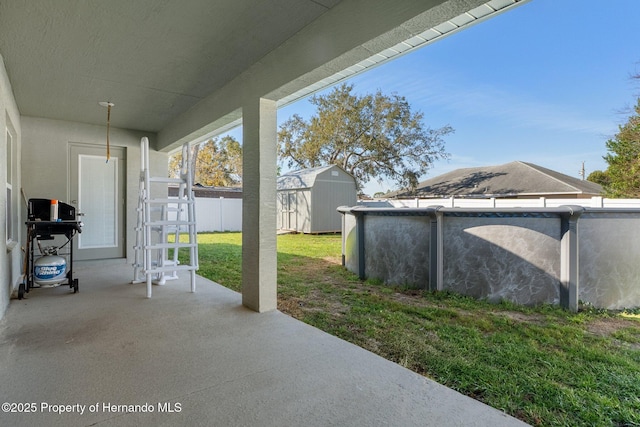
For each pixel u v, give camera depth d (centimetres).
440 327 321
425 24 211
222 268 616
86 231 598
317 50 270
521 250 399
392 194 2077
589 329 321
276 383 204
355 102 1867
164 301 384
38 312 339
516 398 198
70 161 577
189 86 409
